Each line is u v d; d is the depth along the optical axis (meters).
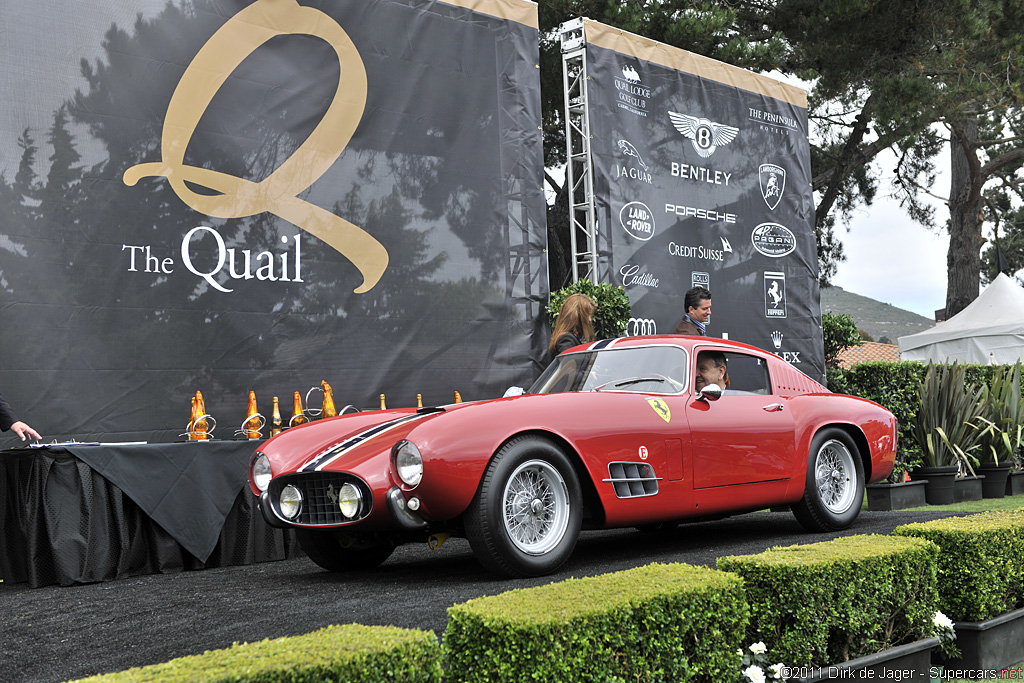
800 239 9.48
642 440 3.76
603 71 7.74
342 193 6.09
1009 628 3.01
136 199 5.23
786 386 4.70
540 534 3.44
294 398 5.51
